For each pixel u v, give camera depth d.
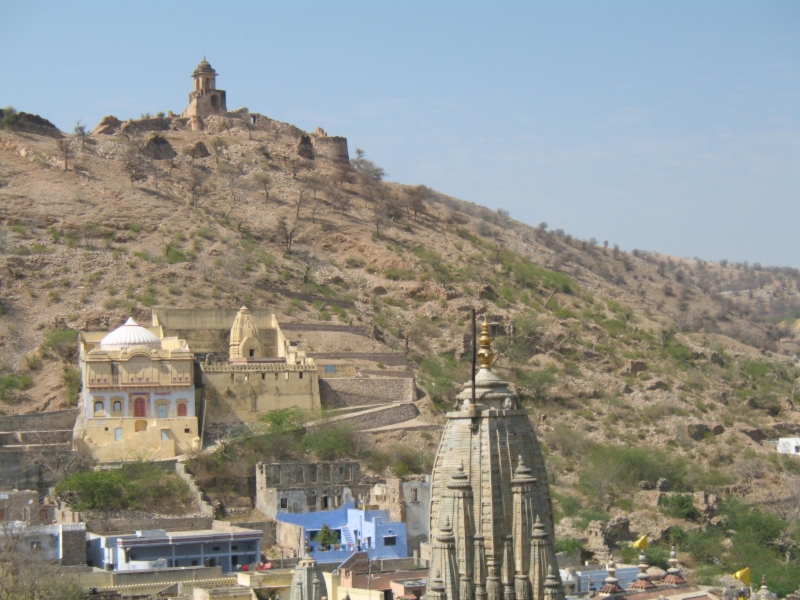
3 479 141.88
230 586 99.56
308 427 157.75
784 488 173.25
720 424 196.75
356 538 129.62
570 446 177.12
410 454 157.12
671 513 155.25
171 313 181.75
